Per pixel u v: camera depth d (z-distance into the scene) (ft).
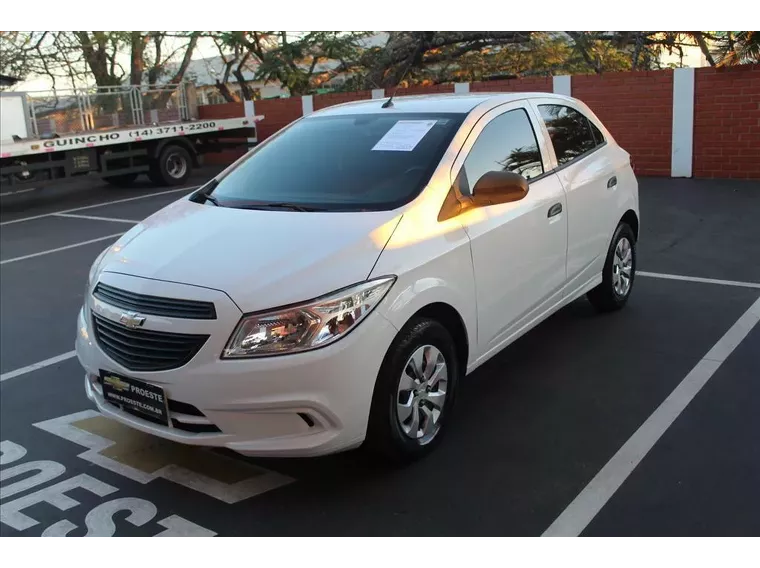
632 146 42.47
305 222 12.40
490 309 13.65
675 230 28.76
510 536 10.44
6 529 11.12
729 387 14.69
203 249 11.98
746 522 10.47
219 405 10.61
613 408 14.06
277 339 10.55
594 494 11.28
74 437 14.02
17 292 24.80
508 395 14.82
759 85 38.11
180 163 53.78
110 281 12.02
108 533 10.95
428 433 12.52
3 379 17.16
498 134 14.94
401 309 11.35
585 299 20.68
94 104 52.65
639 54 56.80
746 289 20.88
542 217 15.08
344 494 11.64
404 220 12.21
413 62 64.13
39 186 46.24
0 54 70.08
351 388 10.82
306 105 56.49
